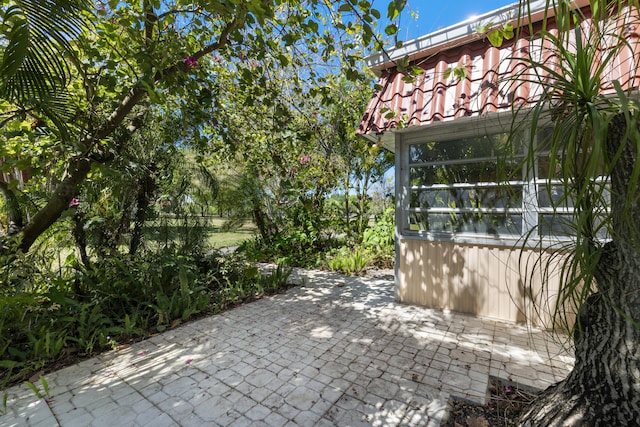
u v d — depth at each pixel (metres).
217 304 3.57
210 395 1.89
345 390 1.92
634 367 1.15
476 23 2.72
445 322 3.01
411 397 1.84
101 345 2.51
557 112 1.12
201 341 2.68
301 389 1.94
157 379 2.08
